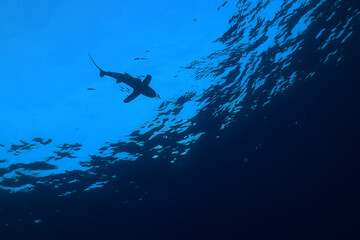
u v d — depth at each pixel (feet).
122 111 32.99
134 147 36.55
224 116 39.14
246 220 50.83
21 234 41.42
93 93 31.01
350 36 36.94
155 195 43.60
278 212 51.37
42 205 38.34
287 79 38.99
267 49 34.88
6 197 35.94
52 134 31.65
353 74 40.34
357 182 51.06
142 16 29.48
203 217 48.39
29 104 29.45
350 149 48.49
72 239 44.55
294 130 44.62
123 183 40.16
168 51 31.45
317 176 50.75
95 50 29.81
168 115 35.50
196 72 33.45
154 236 48.62
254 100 39.32
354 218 50.85
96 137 33.88
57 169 35.06
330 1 32.71
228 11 30.76
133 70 31.65
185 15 30.19
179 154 40.55
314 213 51.98
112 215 43.55
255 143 44.01
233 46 33.06
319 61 38.17
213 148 41.81
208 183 45.21
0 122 28.94
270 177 48.57
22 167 33.19
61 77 29.58
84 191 39.37
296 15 32.94
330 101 42.52
